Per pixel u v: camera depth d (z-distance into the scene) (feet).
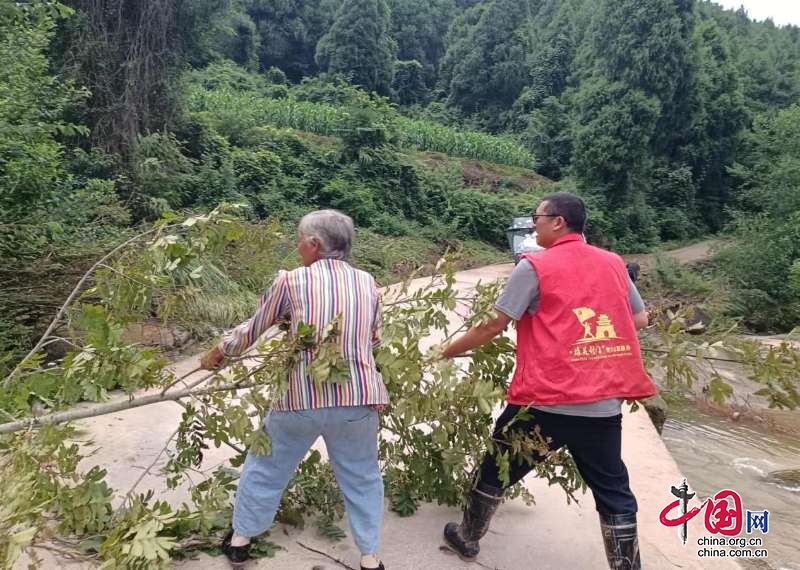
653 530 10.52
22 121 20.66
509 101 140.97
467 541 9.06
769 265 60.75
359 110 67.67
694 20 102.99
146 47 41.04
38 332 17.21
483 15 144.56
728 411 24.03
